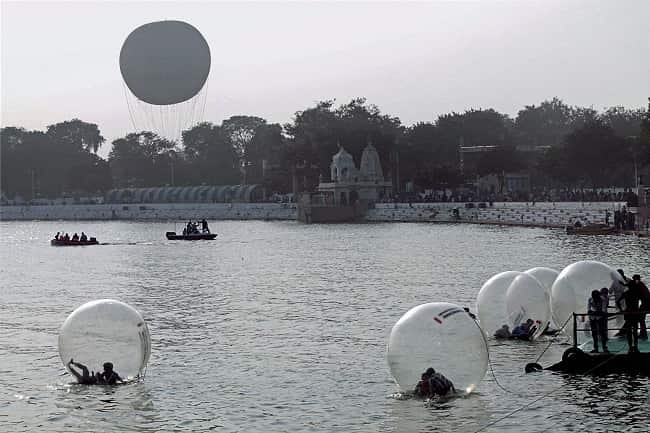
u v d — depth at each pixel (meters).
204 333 49.84
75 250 134.25
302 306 60.16
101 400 34.97
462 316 33.59
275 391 36.00
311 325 51.81
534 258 92.75
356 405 33.66
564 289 40.44
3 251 135.50
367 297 64.25
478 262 90.56
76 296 71.75
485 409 32.31
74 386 37.00
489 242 120.00
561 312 40.56
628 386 34.62
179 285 77.62
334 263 95.56
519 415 31.59
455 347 33.06
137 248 135.12
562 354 39.62
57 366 41.38
